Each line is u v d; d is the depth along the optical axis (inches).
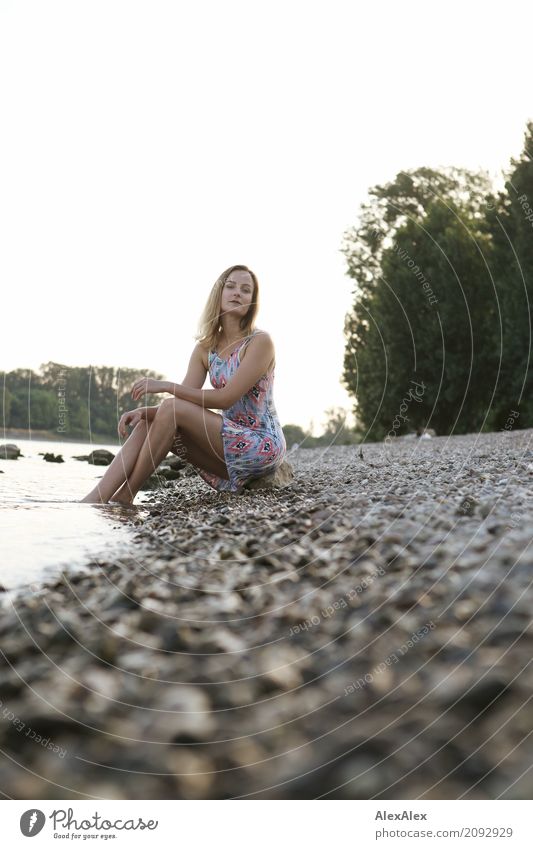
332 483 237.3
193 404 213.0
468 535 113.8
